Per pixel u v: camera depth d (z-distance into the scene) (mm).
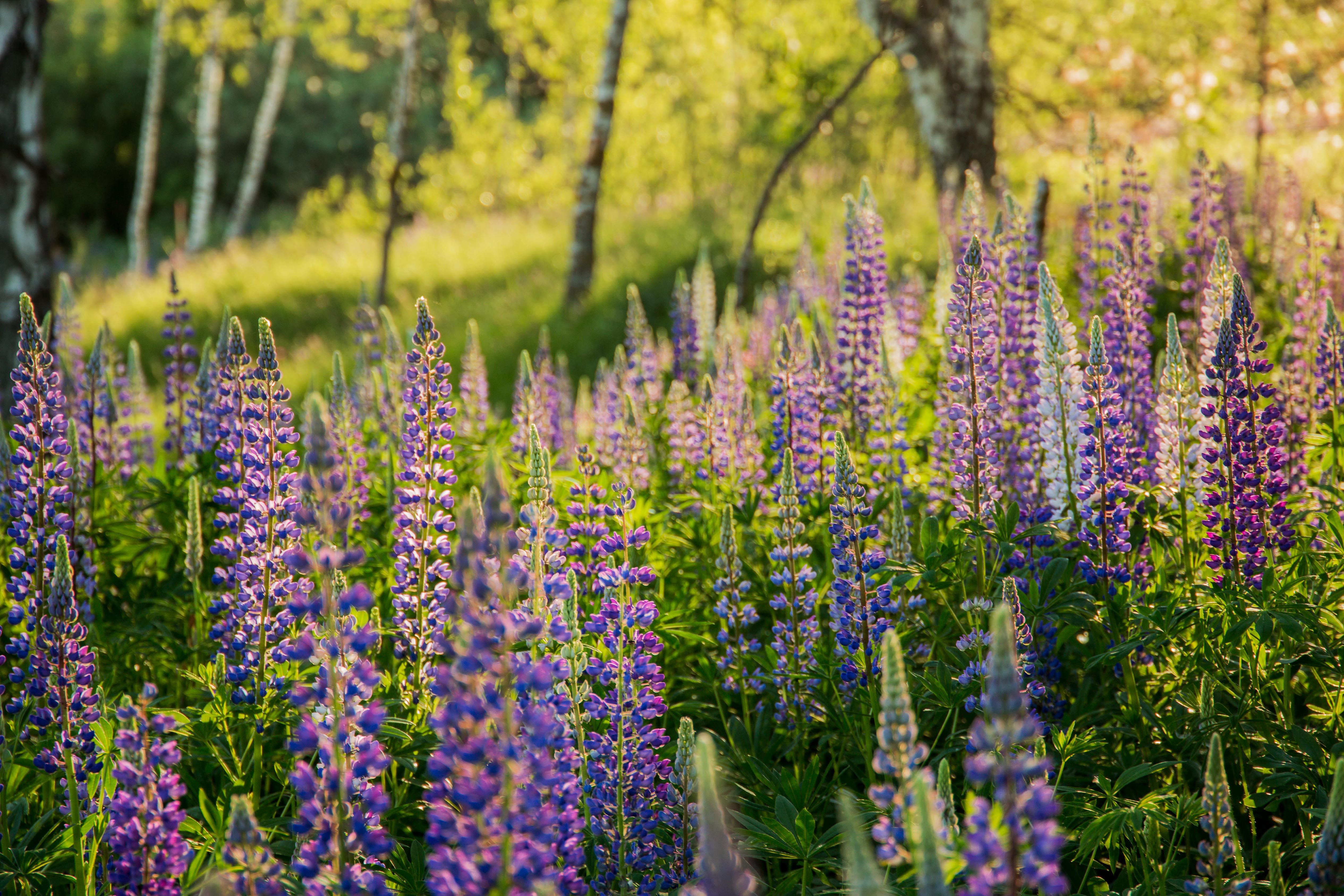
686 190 26922
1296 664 3746
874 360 5652
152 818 2793
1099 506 4078
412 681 3996
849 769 4148
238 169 45562
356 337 7527
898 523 4344
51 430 3945
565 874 2814
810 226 12039
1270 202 8891
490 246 22047
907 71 14711
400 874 3328
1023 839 2178
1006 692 2115
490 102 30922
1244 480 3887
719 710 4367
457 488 5789
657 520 5168
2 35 8742
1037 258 6406
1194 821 3289
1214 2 14258
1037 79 16906
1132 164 5992
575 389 14141
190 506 4738
